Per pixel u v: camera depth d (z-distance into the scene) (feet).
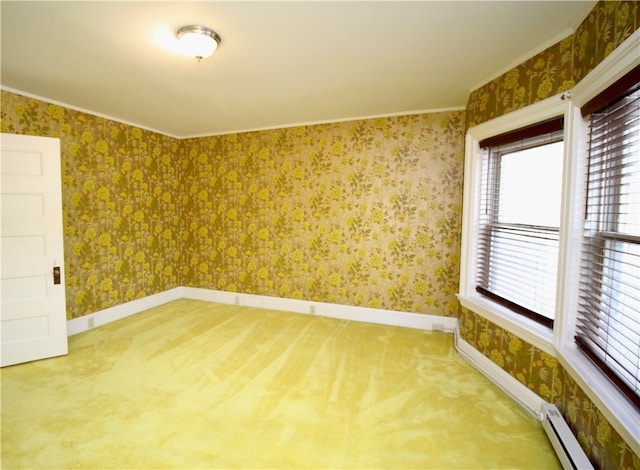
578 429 5.31
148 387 7.46
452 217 10.94
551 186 6.57
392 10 5.45
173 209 14.57
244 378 7.88
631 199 4.71
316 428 6.08
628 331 4.61
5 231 8.37
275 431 5.98
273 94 9.46
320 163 12.44
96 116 11.23
